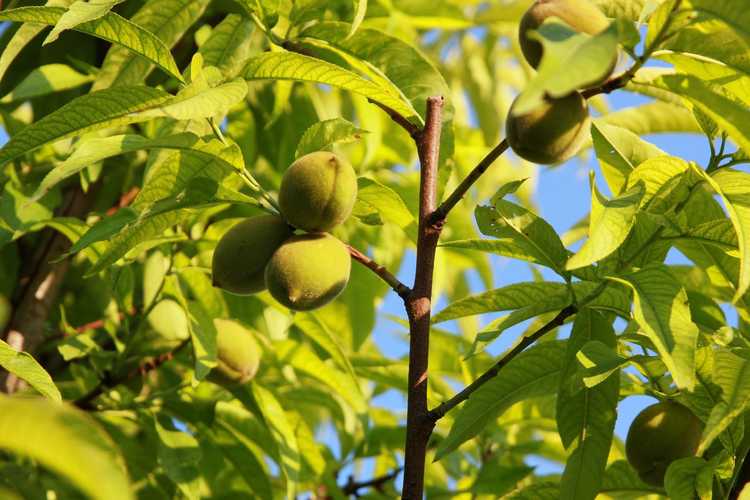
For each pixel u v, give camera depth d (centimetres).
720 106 241
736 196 255
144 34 271
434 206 280
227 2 411
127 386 375
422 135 286
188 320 344
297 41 324
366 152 429
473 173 271
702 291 337
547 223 274
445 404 264
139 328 368
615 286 276
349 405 426
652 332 235
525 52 262
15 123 412
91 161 266
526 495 304
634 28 240
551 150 257
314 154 278
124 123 272
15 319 399
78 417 133
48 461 130
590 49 201
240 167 284
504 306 287
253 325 413
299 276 271
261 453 405
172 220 291
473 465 438
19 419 131
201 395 400
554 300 283
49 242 410
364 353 424
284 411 386
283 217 286
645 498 333
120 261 346
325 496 424
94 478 127
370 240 448
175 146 276
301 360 399
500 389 293
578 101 256
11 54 311
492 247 287
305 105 445
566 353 282
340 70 271
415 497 257
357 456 426
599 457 282
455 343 419
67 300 446
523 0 506
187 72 282
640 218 276
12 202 362
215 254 288
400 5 466
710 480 262
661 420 279
